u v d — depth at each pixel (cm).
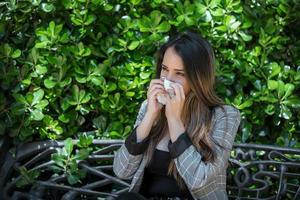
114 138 323
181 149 230
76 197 329
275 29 329
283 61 337
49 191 327
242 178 317
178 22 319
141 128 241
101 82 316
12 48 318
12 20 320
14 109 310
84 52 316
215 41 322
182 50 235
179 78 239
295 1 330
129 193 223
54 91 318
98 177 332
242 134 325
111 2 326
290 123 333
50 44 314
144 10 331
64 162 312
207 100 243
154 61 321
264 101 326
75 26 325
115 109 321
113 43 323
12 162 321
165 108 239
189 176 228
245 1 334
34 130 323
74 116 324
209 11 323
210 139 239
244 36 322
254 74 329
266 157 320
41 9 317
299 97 339
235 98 322
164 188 245
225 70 323
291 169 331
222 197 241
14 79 315
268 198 312
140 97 323
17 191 321
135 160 244
